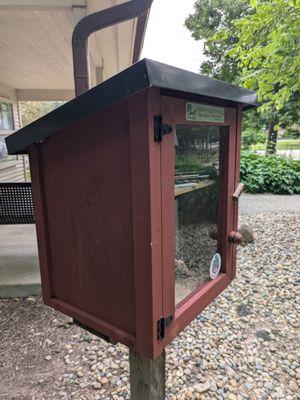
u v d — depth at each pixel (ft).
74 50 4.01
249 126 36.06
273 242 13.78
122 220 2.62
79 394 5.46
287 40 9.05
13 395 5.42
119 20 3.92
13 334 7.01
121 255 2.70
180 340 7.05
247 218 17.63
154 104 2.27
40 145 3.23
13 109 21.66
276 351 6.77
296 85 9.85
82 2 7.38
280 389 5.73
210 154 3.38
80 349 6.60
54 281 3.54
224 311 8.31
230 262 4.00
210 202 3.56
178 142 2.74
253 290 9.48
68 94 23.12
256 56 10.39
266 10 9.57
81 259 3.11
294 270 10.90
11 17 8.71
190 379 5.90
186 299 3.16
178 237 2.98
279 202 21.84
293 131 34.45
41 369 6.04
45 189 3.34
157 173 2.38
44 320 7.48
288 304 8.70
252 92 3.61
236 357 6.55
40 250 3.55
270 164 25.70
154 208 2.39
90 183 2.81
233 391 5.65
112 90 2.20
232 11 34.19
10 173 19.70
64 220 3.20
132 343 2.76
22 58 13.78
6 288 8.30
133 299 2.70
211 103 3.06
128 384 5.67
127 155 2.45
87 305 3.18
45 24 9.34
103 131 2.59
